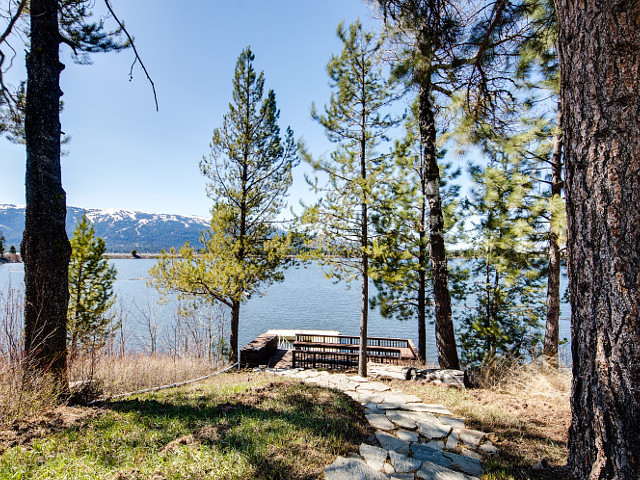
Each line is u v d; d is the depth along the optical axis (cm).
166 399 468
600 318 218
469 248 1092
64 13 592
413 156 798
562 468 267
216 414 388
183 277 958
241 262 1091
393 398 537
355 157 845
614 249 210
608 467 210
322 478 264
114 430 333
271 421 358
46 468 256
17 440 301
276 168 1236
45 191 471
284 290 5941
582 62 227
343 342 1752
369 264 823
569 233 245
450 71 661
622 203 208
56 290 470
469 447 350
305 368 1037
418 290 1098
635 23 205
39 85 473
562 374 611
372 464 299
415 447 347
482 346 1095
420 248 1002
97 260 951
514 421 412
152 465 265
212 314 1380
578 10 229
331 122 858
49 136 479
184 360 1014
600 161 217
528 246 877
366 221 818
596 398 220
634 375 201
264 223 1219
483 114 721
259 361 1048
